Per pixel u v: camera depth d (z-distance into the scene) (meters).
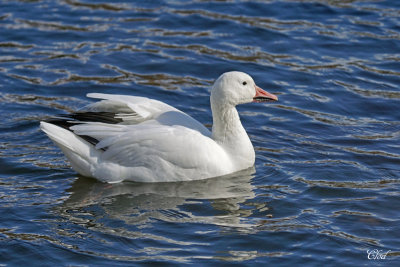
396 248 11.66
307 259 11.33
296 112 17.31
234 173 14.38
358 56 19.86
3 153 15.02
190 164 13.90
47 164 14.68
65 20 21.45
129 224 12.37
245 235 11.98
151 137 13.78
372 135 16.20
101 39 20.48
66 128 13.93
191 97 17.84
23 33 20.62
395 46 20.28
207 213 12.78
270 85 18.48
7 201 13.13
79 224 12.36
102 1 22.72
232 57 19.73
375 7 22.45
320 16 21.95
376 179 14.15
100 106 14.28
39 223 12.37
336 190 13.66
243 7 22.44
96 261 11.21
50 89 18.02
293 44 20.42
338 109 17.48
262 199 13.31
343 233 12.09
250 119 16.98
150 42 20.42
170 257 11.30
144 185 13.90
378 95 18.06
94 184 13.95
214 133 14.53
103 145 13.80
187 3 22.69
